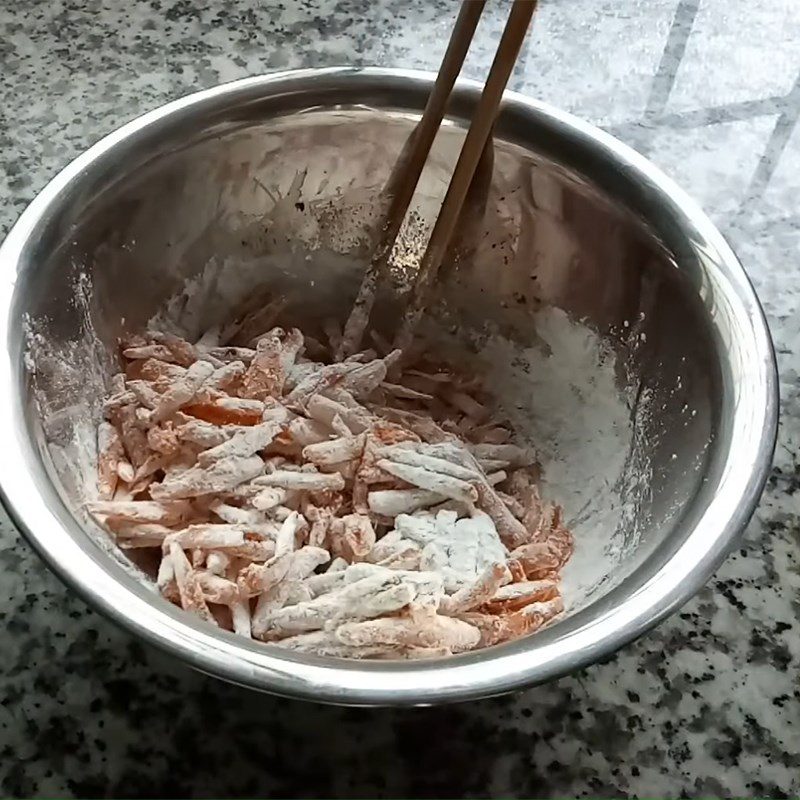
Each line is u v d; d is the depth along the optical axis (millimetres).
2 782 278
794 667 316
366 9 520
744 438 281
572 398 381
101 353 352
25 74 466
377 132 367
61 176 321
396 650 291
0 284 294
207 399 352
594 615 249
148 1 508
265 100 352
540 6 538
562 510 363
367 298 408
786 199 464
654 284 340
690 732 301
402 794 284
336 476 350
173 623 236
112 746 286
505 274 388
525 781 289
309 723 294
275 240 393
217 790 281
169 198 355
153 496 328
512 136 354
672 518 286
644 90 503
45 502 252
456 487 350
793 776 295
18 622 308
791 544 345
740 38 536
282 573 314
